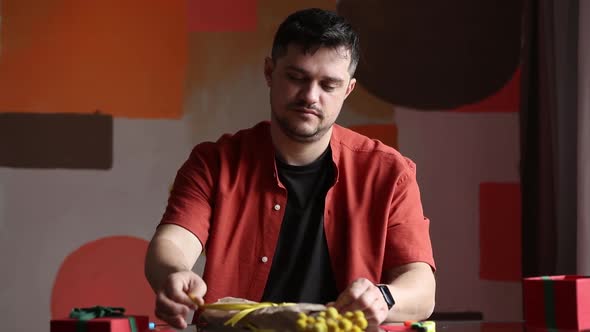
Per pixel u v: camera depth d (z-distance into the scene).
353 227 1.96
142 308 3.59
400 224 1.99
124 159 3.62
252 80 3.63
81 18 3.64
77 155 3.61
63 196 3.60
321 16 1.82
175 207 1.96
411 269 1.92
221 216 1.96
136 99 3.63
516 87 3.62
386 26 3.65
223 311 1.51
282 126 1.86
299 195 1.99
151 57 3.63
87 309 1.41
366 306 1.51
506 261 3.58
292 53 1.79
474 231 3.60
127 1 3.64
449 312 3.58
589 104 3.30
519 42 3.63
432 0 3.66
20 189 3.60
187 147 3.62
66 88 3.62
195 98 3.63
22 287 3.57
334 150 2.01
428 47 3.65
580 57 3.37
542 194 3.53
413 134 3.63
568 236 3.46
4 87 3.61
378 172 2.02
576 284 1.53
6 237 3.58
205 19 3.63
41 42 3.63
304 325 1.33
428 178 3.62
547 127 3.51
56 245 3.59
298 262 1.97
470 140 3.62
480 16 3.65
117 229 3.60
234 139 2.06
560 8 3.53
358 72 3.64
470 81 3.64
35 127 3.61
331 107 1.84
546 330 1.52
